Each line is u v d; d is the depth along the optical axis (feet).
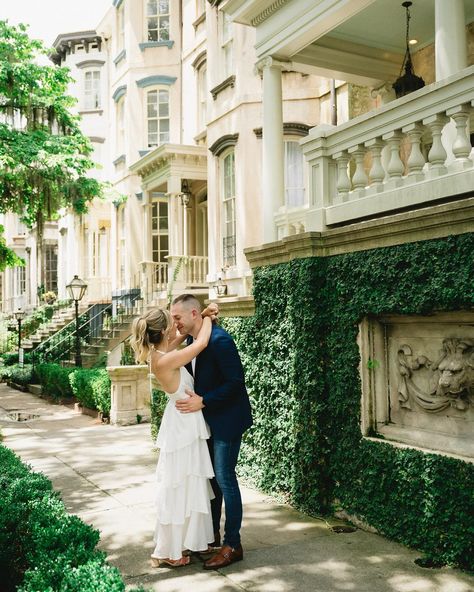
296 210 21.97
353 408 15.85
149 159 54.95
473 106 13.33
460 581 11.94
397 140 15.46
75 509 17.51
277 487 18.29
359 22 26.48
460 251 12.71
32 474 16.24
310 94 42.57
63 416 39.04
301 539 14.61
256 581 12.17
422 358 14.58
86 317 66.64
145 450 26.40
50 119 51.57
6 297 123.65
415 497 13.76
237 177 43.98
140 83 62.69
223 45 46.91
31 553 10.82
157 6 63.21
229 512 13.12
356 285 15.71
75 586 8.70
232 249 45.37
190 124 59.36
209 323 13.55
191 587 11.93
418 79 25.32
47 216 50.55
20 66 47.42
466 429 13.50
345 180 17.08
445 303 13.09
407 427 15.15
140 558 13.56
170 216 53.16
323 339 16.94
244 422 13.51
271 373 18.71
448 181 13.58
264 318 19.13
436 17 17.26
